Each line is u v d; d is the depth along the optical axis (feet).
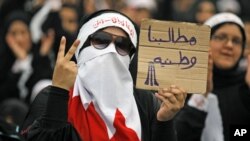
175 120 40.68
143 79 32.22
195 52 32.53
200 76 32.40
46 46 61.05
